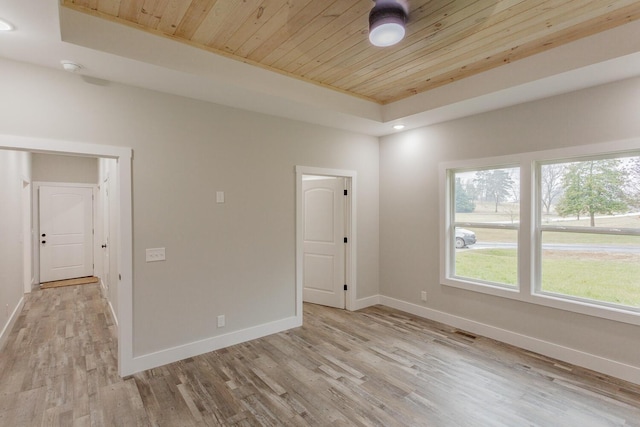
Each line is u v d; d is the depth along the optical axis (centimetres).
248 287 359
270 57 287
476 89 316
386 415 228
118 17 225
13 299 412
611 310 279
